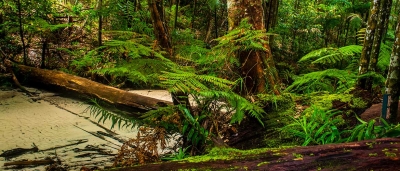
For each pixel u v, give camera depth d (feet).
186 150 9.75
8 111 15.15
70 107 16.51
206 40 28.12
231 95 8.87
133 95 15.28
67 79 18.44
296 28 29.99
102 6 23.63
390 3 11.62
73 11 29.94
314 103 11.30
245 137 10.77
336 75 12.66
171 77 7.29
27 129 12.75
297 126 10.02
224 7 29.96
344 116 10.68
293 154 5.03
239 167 4.88
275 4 25.46
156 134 9.05
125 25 20.08
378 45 11.96
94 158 10.08
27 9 24.34
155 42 9.95
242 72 11.67
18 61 23.17
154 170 5.01
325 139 9.12
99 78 20.88
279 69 22.48
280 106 11.29
